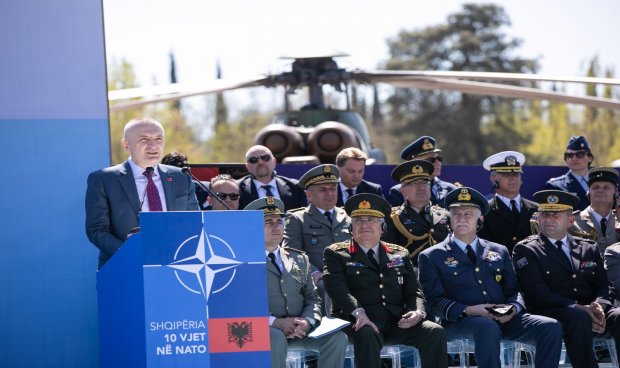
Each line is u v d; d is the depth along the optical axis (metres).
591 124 68.81
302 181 13.02
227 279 8.78
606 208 14.02
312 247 12.79
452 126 68.00
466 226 12.19
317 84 22.11
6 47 11.20
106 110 11.34
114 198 10.48
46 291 11.14
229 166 14.80
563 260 12.66
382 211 11.83
